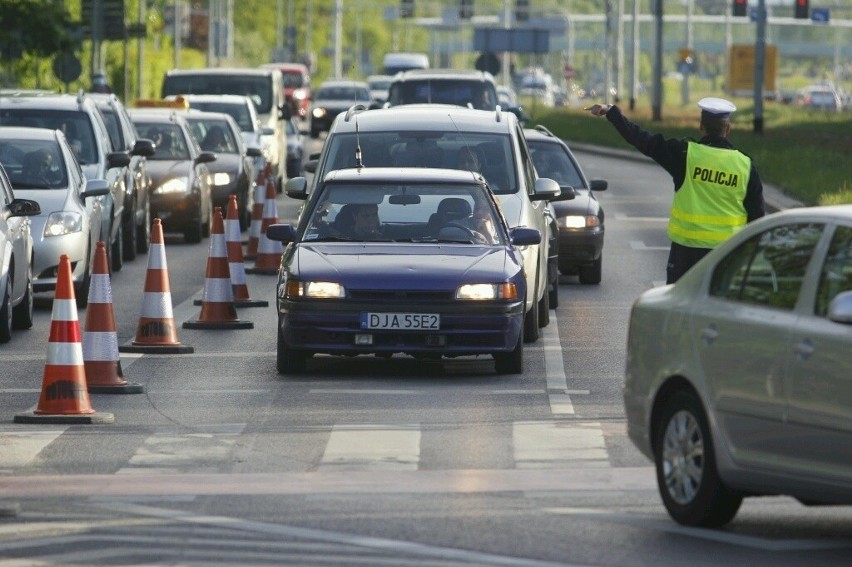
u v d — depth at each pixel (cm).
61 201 5825
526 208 5178
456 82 11206
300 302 4306
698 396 2711
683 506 2734
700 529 2716
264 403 3959
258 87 12625
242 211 9512
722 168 4025
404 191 4678
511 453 3372
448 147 5378
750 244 2725
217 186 9338
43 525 2711
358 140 4888
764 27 18725
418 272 4325
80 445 3441
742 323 2645
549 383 4294
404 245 4512
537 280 5153
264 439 3509
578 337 5244
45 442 3469
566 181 7012
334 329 4294
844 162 13775
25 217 5375
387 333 4291
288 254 4491
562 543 2600
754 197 4050
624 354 4859
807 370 2514
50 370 3731
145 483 3067
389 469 3206
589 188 7012
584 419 3769
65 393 3725
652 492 3011
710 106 4053
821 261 2570
